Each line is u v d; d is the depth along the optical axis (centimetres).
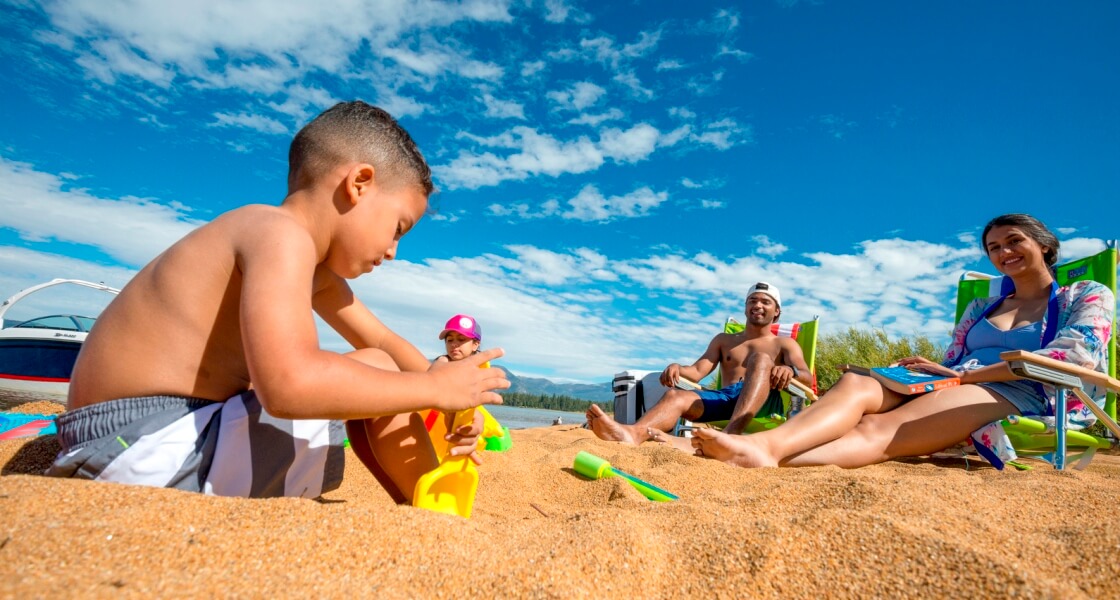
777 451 250
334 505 106
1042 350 277
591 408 345
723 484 214
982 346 319
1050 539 114
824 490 151
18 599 66
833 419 261
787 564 100
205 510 97
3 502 91
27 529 82
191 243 122
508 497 209
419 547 98
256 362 105
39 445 148
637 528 115
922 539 102
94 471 110
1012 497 151
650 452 272
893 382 271
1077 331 279
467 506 144
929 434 264
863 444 264
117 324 120
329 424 140
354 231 131
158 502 97
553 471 239
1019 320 313
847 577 96
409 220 142
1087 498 150
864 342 804
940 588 90
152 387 117
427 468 149
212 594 75
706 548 107
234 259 119
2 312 547
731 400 434
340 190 129
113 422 113
